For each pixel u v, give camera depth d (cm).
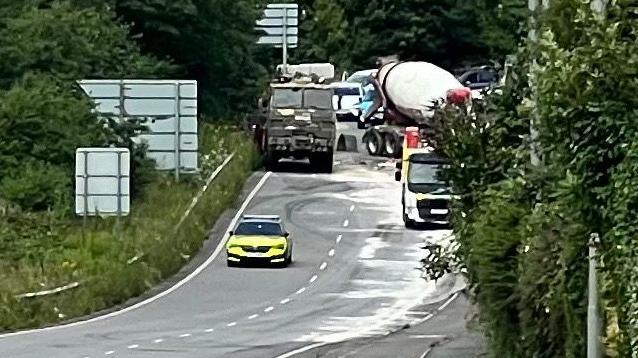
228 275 5797
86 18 8525
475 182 2798
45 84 7375
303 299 5222
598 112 1373
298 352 3966
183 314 4872
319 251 6369
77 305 4912
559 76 1423
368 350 3941
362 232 6831
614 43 1404
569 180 1420
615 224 1359
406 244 6519
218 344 4150
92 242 5731
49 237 5903
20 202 6588
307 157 8600
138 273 5391
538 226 1933
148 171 7225
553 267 1911
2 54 7762
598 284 1644
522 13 2223
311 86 8538
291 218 7169
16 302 4688
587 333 1750
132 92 7338
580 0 1509
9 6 8344
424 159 6925
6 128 7031
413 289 5462
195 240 6328
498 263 2472
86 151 5841
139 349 4022
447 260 2861
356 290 5431
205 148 8531
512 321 2480
